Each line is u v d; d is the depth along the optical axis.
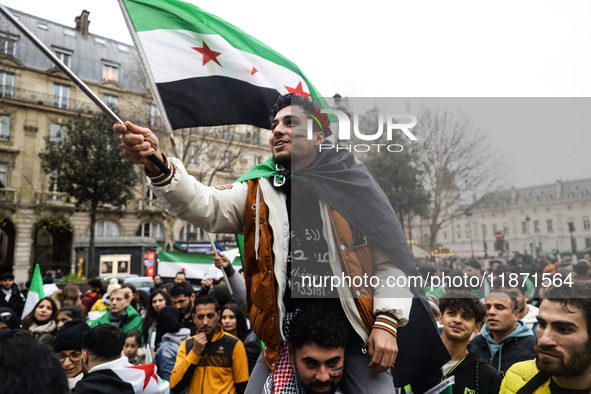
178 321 3.89
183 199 1.58
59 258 29.86
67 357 2.61
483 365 2.33
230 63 2.48
